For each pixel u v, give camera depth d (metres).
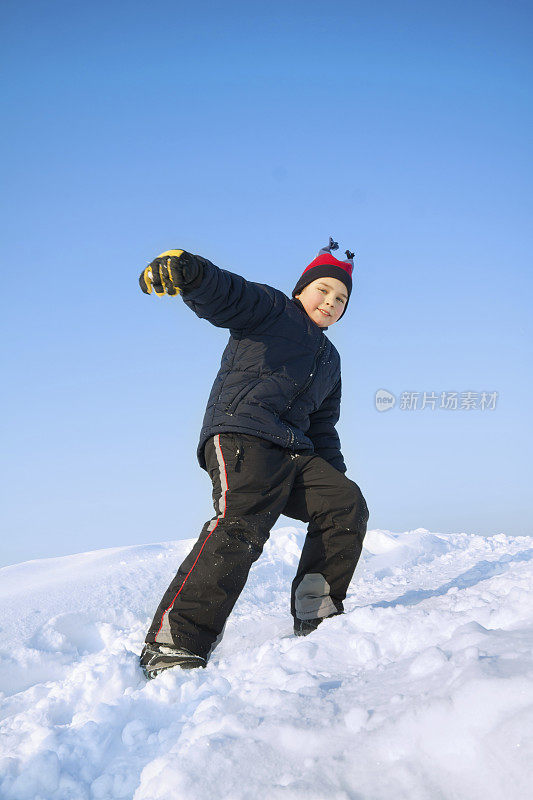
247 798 0.97
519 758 0.89
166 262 1.96
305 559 2.36
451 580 3.28
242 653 1.79
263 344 2.31
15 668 2.25
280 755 1.06
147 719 1.45
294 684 1.36
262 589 3.60
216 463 2.19
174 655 1.86
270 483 2.16
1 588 3.49
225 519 2.09
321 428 2.65
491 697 0.98
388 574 3.98
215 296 2.12
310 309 2.61
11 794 1.20
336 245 2.74
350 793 0.95
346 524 2.30
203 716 1.30
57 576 3.67
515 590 1.69
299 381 2.34
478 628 1.39
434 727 0.99
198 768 1.05
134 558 4.11
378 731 1.04
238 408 2.23
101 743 1.32
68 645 2.55
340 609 2.34
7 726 1.58
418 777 0.94
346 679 1.37
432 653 1.26
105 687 1.77
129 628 2.79
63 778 1.22
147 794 1.04
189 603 1.95
